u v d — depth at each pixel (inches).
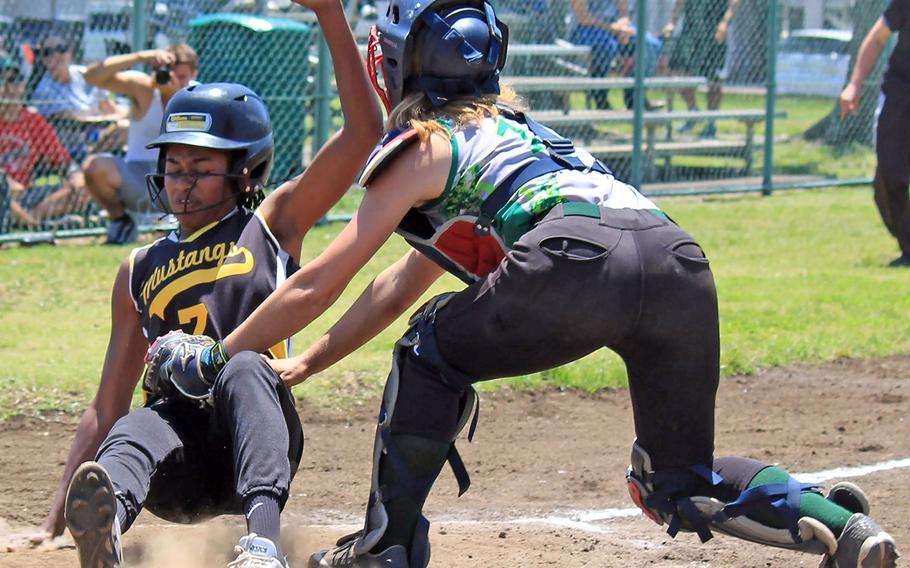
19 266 527.2
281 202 217.3
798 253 587.8
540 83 746.2
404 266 205.2
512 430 334.6
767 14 877.2
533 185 178.5
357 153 212.4
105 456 183.5
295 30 662.5
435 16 181.9
